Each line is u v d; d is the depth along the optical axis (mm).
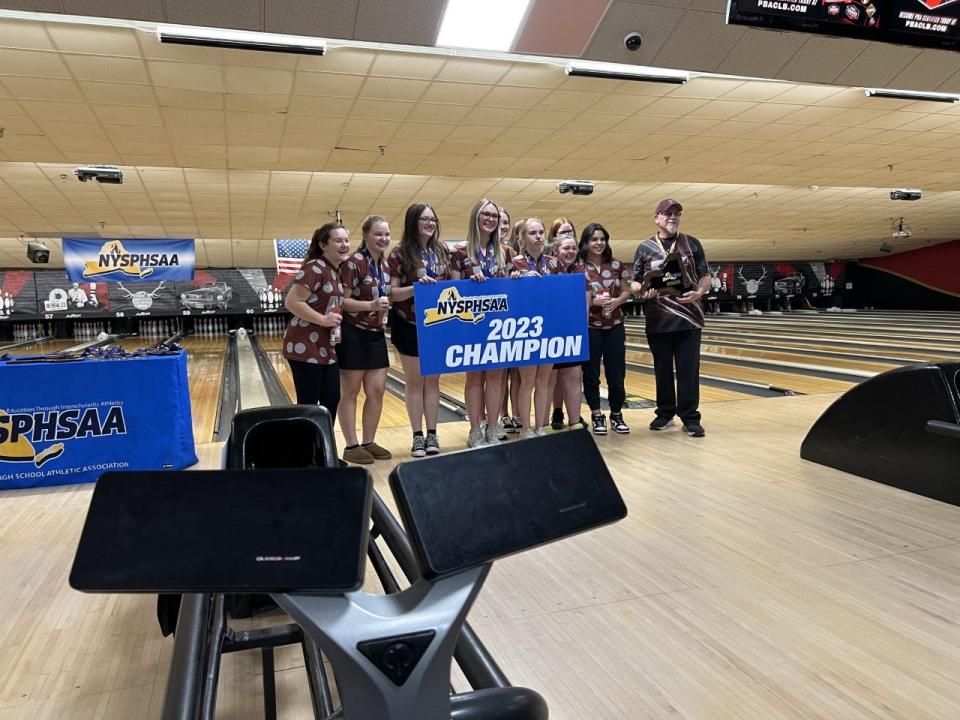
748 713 1323
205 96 5352
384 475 3072
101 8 3633
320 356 3014
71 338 17719
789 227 15320
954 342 10211
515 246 4148
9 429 3135
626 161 8109
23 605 1903
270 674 1268
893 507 2500
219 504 564
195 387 7570
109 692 1462
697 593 1849
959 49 3473
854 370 7070
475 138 6820
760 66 4871
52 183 8062
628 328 17172
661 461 3279
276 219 10945
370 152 7090
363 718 595
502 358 3346
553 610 1776
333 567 546
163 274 9500
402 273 3326
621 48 4527
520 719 747
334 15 3924
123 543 553
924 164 8867
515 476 643
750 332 13617
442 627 604
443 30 4145
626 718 1316
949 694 1369
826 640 1585
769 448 3484
